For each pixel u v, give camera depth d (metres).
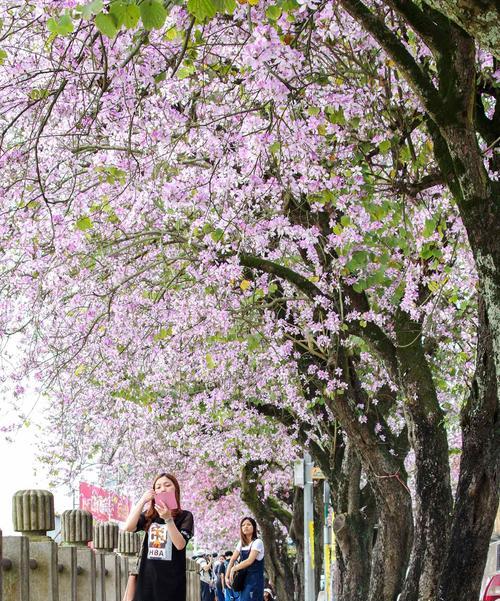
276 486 33.09
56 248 13.28
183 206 12.48
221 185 11.91
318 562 30.11
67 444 24.67
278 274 14.68
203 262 13.50
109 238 15.02
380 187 14.30
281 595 34.28
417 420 13.84
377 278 14.27
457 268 14.34
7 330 15.73
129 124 11.23
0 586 6.13
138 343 17.36
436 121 9.38
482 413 11.43
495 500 11.43
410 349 14.08
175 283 16.95
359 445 16.39
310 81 11.94
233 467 31.08
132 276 15.08
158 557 8.84
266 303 17.12
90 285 15.95
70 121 12.06
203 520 40.91
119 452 27.53
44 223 13.33
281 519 35.62
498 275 9.45
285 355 16.56
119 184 13.03
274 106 11.18
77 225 12.06
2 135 11.21
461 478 11.53
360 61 12.57
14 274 14.85
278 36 9.08
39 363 16.83
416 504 13.71
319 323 15.37
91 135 12.09
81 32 11.14
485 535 11.39
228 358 20.55
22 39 11.65
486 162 11.55
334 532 20.12
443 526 13.43
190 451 29.05
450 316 16.27
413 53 13.30
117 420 23.30
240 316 17.34
